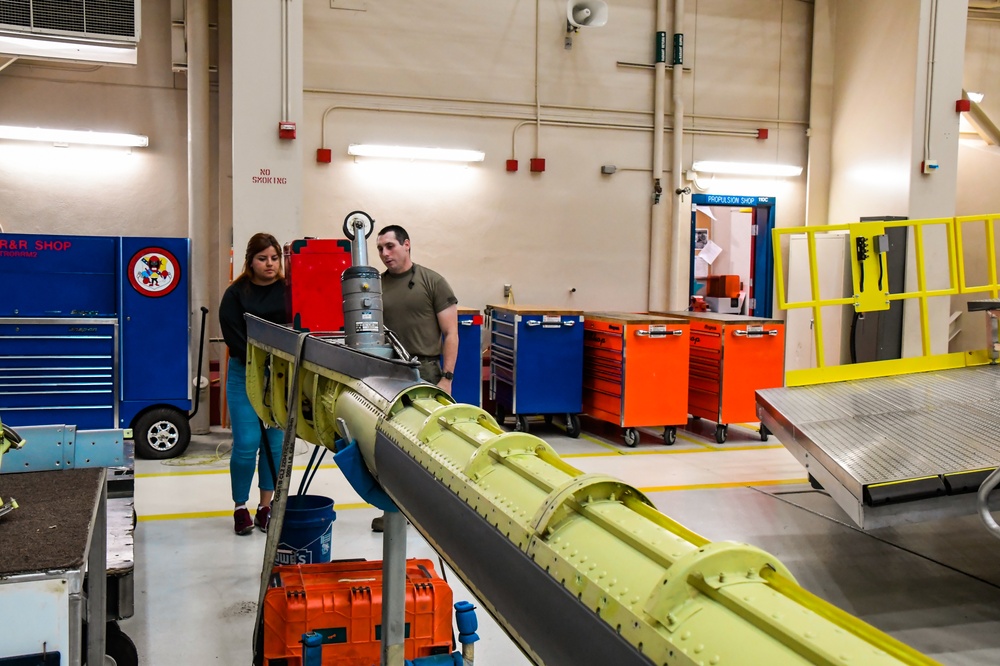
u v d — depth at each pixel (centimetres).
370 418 190
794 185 840
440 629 251
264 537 405
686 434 708
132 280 554
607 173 781
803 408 396
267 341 300
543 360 664
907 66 730
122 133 645
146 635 294
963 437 344
